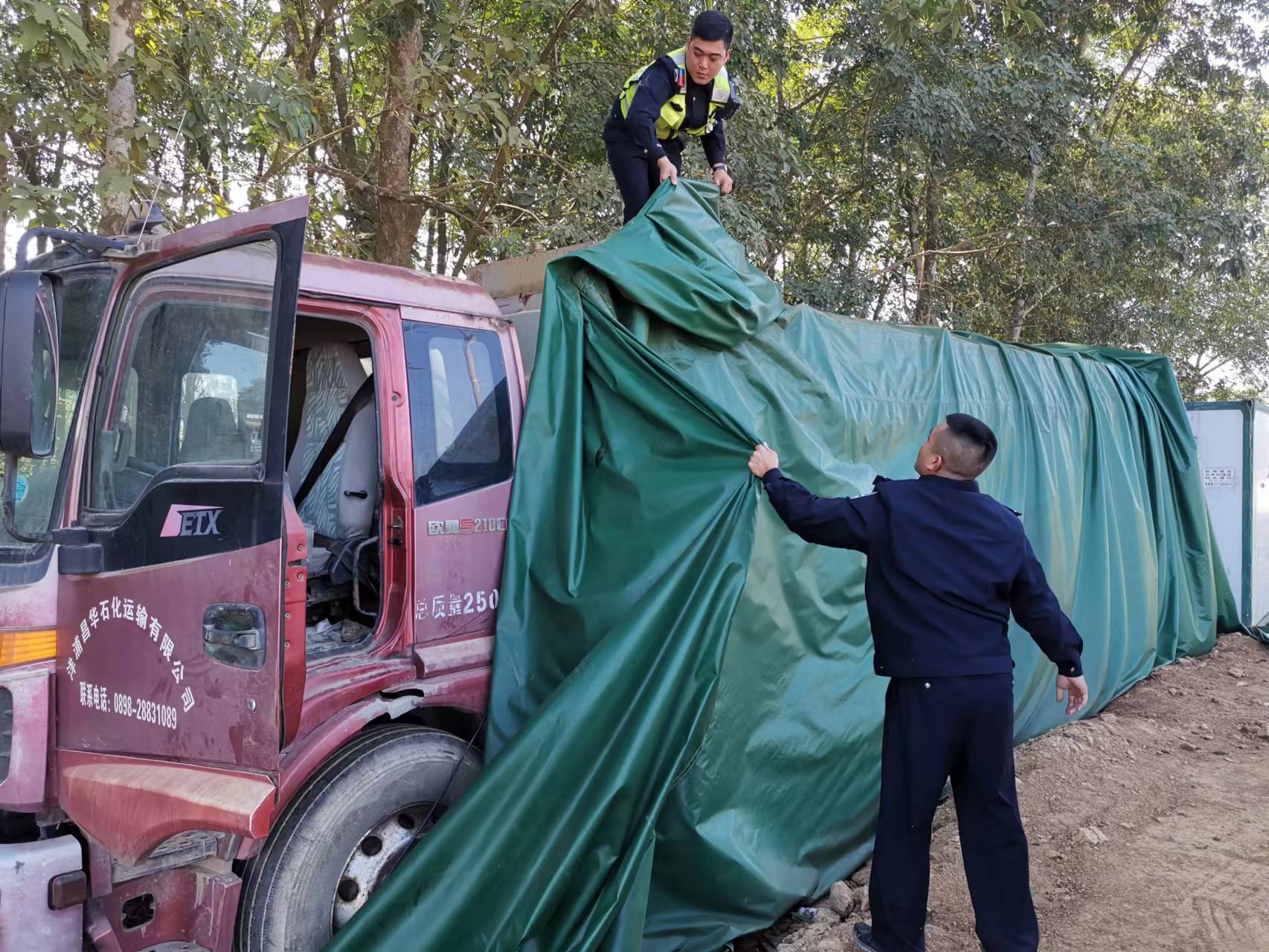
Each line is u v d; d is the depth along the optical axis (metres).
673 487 3.89
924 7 6.41
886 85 13.71
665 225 4.33
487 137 11.95
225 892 2.93
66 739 2.91
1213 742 6.55
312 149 10.00
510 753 3.26
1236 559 9.60
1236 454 9.62
